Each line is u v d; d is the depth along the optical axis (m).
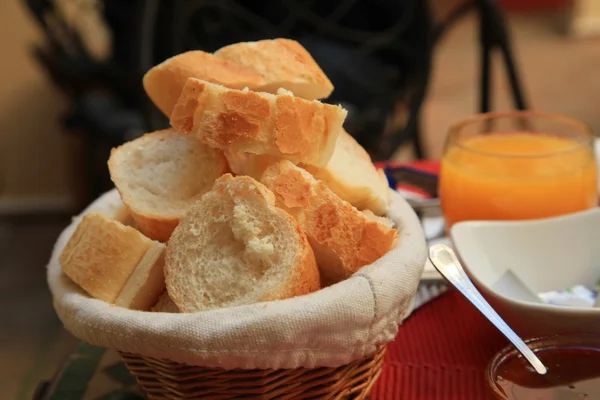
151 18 1.06
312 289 0.47
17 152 1.92
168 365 0.47
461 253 0.57
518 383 0.48
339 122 0.50
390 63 1.28
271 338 0.45
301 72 0.54
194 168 0.53
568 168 0.66
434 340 0.58
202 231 0.48
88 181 1.74
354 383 0.50
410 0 1.17
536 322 0.52
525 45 3.12
